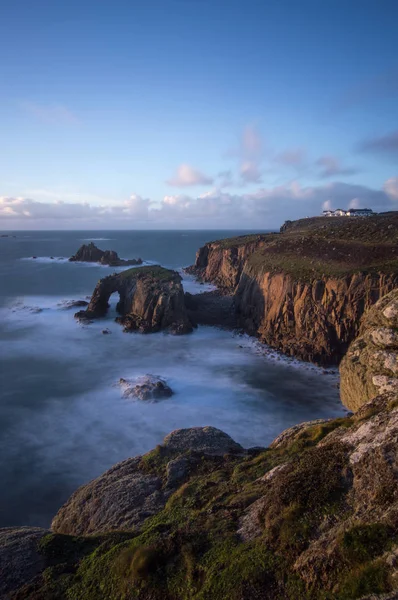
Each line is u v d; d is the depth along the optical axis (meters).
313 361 61.38
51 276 148.62
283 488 14.03
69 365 60.03
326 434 21.20
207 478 20.58
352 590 9.21
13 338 73.06
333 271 69.25
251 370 58.56
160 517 17.70
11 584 15.48
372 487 12.31
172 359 63.12
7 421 42.88
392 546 9.81
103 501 21.80
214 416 44.34
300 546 11.59
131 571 13.44
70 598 13.90
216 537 13.92
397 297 34.22
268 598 10.65
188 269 163.62
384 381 29.73
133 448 37.97
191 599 11.66
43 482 33.22
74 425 42.16
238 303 92.25
